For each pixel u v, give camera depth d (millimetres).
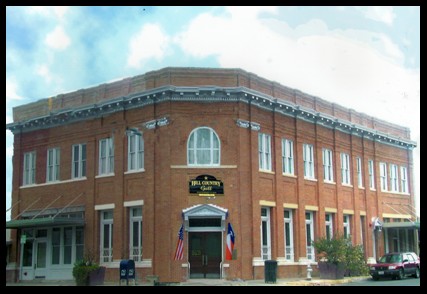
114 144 33719
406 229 46281
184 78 31703
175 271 29766
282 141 34688
